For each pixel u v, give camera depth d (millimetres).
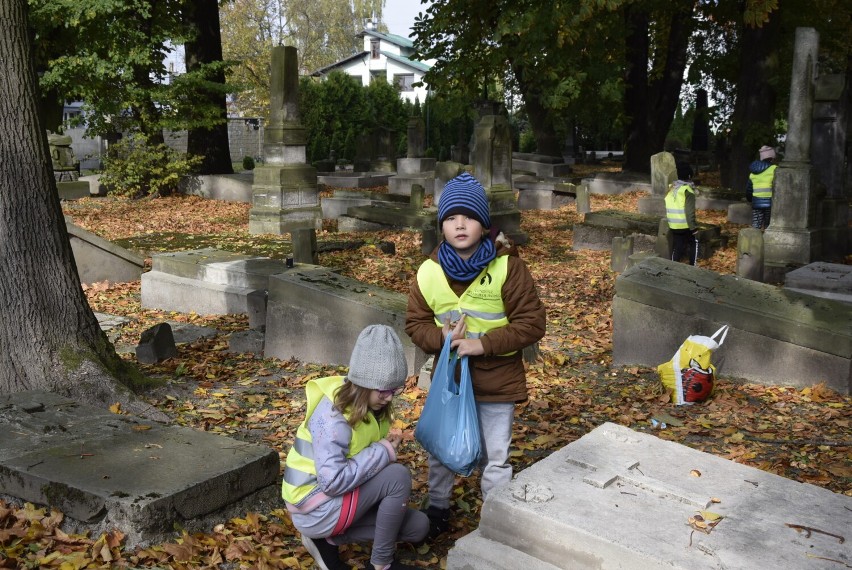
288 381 7379
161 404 6492
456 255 3736
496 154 16344
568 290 11977
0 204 5863
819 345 6875
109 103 22719
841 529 3164
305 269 8578
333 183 29797
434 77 21047
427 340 3834
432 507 4148
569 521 3166
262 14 61031
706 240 14586
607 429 4168
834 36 25359
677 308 7547
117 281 12719
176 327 9719
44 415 5129
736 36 29156
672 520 3213
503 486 3459
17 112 5902
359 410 3406
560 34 17266
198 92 25078
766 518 3242
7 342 5902
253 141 53781
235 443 4777
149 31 23406
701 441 5906
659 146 28406
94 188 25422
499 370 3848
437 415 3732
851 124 18516
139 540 3902
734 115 22672
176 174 24109
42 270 6016
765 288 7684
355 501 3479
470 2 19359
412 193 17891
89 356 6180
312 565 3969
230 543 4070
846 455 5566
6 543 3930
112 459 4453
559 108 21547
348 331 7648
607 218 15781
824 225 13648
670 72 27562
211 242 16609
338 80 48625
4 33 5883
